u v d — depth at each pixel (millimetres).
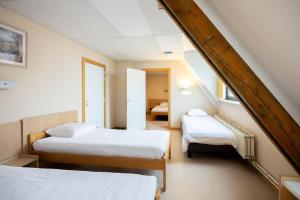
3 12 2080
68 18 2416
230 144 3008
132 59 5441
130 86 5062
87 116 4016
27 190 1290
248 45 1159
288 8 748
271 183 2260
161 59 5438
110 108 5320
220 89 4504
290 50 920
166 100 9078
